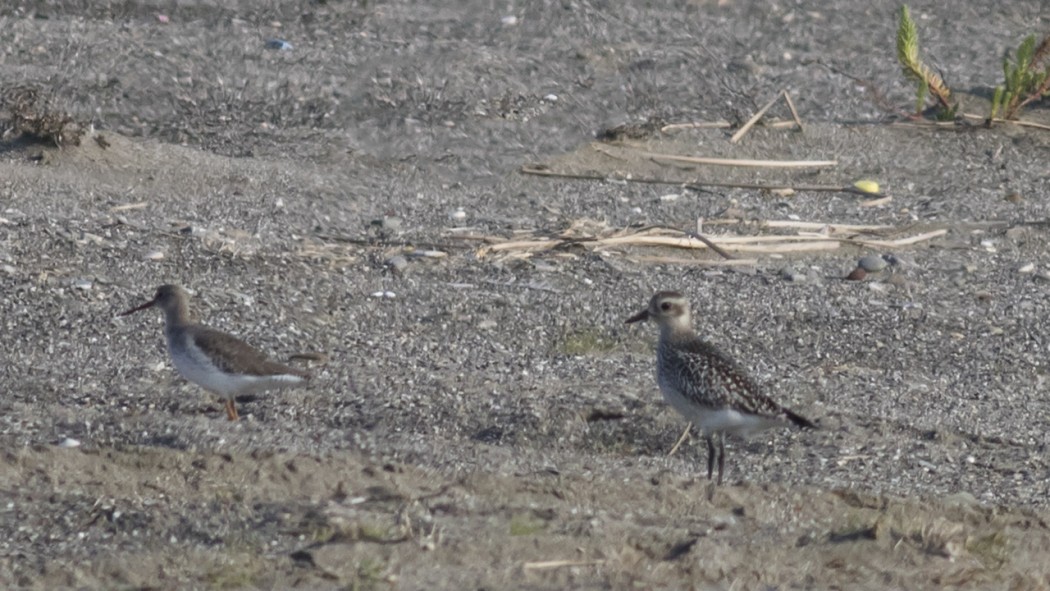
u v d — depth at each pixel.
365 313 15.15
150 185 19.08
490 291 16.00
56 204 17.83
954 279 17.25
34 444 10.97
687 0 28.09
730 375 10.91
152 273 15.77
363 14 26.16
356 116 22.06
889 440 12.16
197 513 9.94
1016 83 23.44
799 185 20.95
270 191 19.30
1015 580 9.52
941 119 23.62
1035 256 18.39
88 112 21.33
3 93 21.08
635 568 9.39
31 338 13.79
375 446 11.30
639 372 13.72
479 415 12.26
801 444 12.03
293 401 12.42
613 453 11.86
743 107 23.78
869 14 28.36
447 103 22.59
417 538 9.61
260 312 14.84
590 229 18.41
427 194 19.86
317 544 9.52
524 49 24.89
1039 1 29.36
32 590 8.81
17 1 24.95
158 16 25.22
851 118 23.70
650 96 23.72
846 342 14.96
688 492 10.66
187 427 11.49
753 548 9.70
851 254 18.11
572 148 21.80
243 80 22.80
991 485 11.23
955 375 14.16
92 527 9.69
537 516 10.06
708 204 19.98
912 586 9.34
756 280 16.89
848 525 10.24
